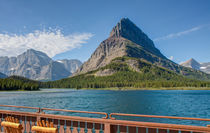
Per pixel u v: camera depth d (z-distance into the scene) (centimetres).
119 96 10375
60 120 648
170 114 3812
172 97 9362
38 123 599
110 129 533
